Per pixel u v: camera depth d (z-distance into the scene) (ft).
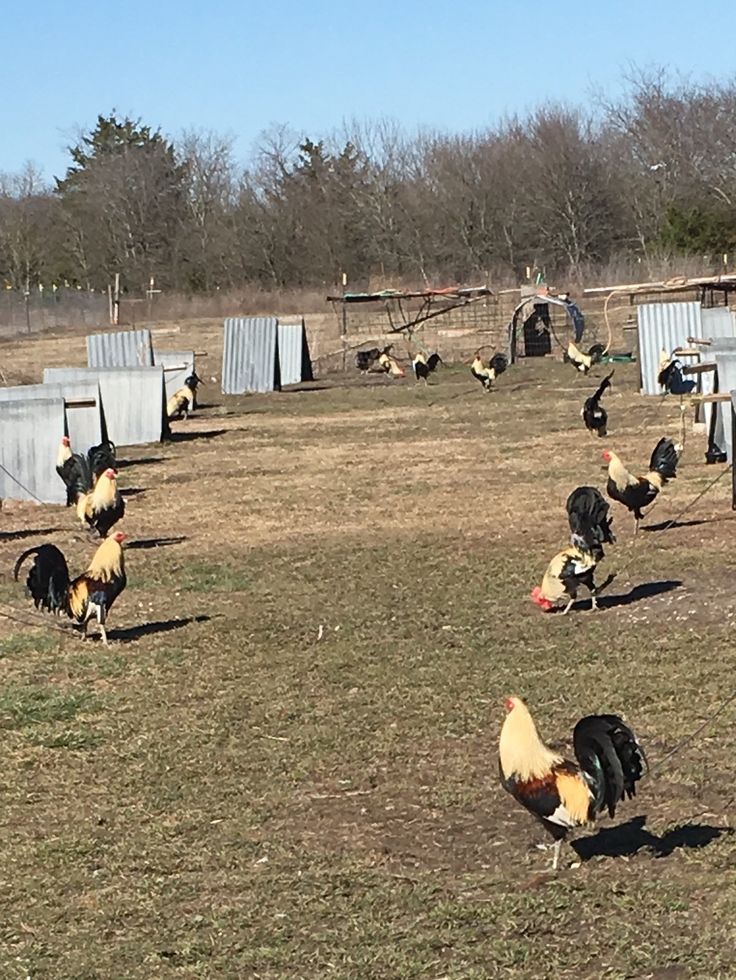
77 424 78.38
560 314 179.22
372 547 53.42
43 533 60.59
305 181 251.39
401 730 31.58
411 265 237.04
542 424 92.27
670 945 20.56
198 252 255.09
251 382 130.00
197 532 59.11
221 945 21.88
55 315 220.64
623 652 36.52
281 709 33.83
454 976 20.29
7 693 36.47
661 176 232.94
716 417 68.13
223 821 27.04
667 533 51.98
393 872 24.08
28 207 287.28
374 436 91.76
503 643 38.52
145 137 299.17
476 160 237.25
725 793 26.21
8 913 23.72
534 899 22.39
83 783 29.84
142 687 36.63
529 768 22.57
